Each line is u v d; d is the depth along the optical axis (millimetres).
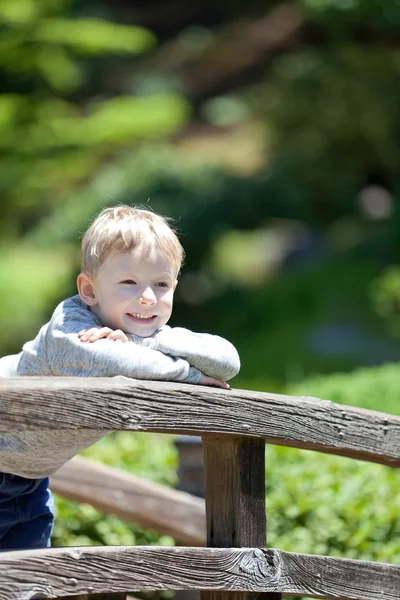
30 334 15430
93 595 2764
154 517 4832
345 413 3225
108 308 3002
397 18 18828
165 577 2807
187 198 19750
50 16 15680
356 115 21188
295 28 22172
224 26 27703
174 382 2850
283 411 3041
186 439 5066
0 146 15891
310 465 5941
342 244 20531
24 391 2514
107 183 19469
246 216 20234
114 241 2973
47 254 18375
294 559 3111
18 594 2531
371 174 22453
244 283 19938
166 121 16297
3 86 16406
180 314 19547
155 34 27766
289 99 21844
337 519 5305
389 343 15203
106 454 6320
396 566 3410
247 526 2998
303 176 21609
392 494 5555
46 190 18375
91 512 5504
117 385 2658
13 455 3018
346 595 3260
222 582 2914
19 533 3326
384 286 15766
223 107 25984
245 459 3008
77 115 18062
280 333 16641
